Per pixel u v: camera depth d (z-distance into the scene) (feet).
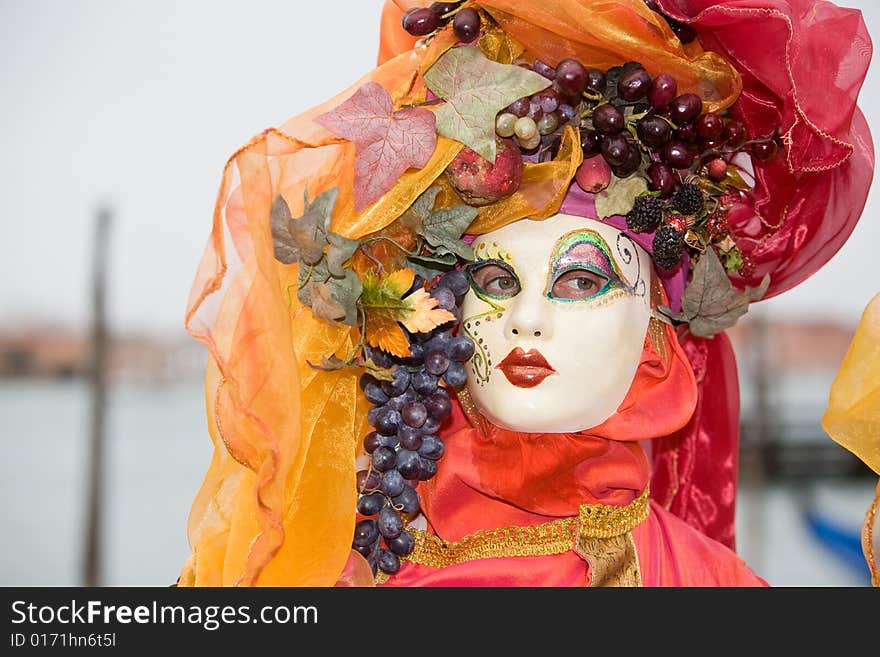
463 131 2.82
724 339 3.86
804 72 2.98
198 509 2.95
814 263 3.49
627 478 3.28
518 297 3.06
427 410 3.02
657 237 3.09
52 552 14.10
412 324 2.80
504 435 3.25
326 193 2.76
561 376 3.04
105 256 16.01
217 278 2.62
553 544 3.24
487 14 2.98
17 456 20.20
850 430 3.11
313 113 2.92
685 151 2.97
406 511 3.07
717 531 3.87
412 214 2.94
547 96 2.88
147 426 22.15
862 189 3.29
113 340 18.85
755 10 2.87
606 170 2.99
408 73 2.98
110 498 15.39
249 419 2.67
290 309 2.98
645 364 3.31
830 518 14.17
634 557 3.27
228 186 2.74
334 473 2.92
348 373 3.00
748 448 15.64
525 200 3.02
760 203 3.30
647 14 2.89
